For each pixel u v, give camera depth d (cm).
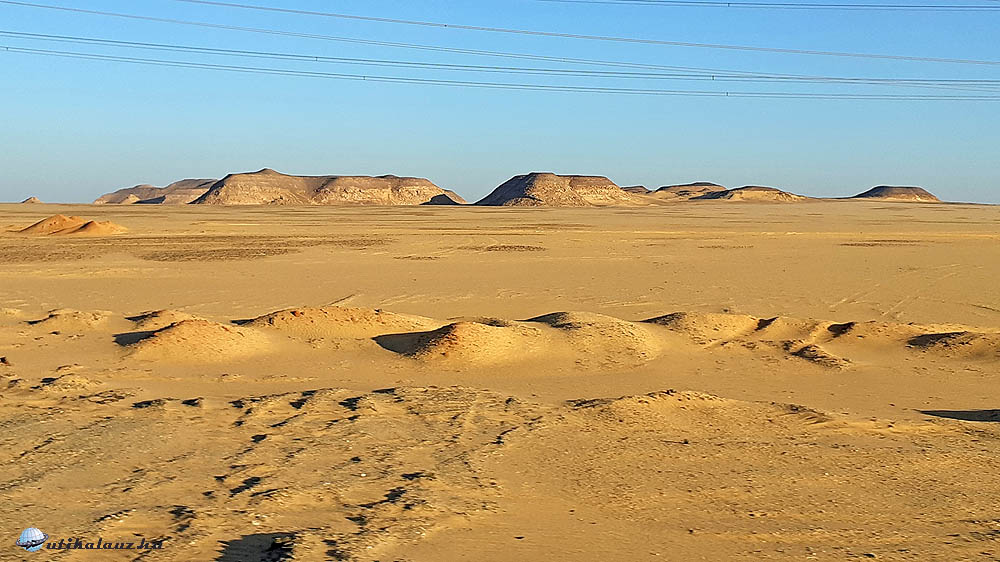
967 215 11975
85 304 2612
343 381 1494
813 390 1530
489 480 958
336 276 3441
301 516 824
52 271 3509
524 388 1484
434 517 832
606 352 1741
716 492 947
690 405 1312
